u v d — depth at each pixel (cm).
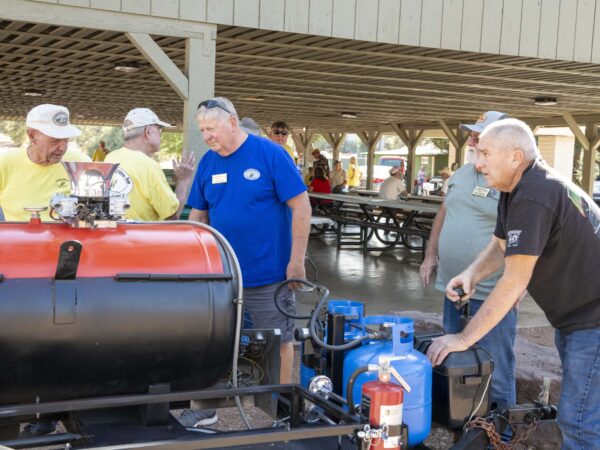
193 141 616
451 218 383
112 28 584
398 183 1480
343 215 1430
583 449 288
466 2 741
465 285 309
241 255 366
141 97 1563
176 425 240
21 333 207
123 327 219
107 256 228
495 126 281
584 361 284
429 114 1838
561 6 790
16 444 218
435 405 274
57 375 214
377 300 775
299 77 1141
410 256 1141
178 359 229
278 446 252
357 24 689
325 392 254
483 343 348
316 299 752
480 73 1034
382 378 233
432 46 730
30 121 320
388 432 225
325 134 2639
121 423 242
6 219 334
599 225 281
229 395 242
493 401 350
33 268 217
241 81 1210
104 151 1697
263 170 363
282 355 375
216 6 618
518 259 268
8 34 786
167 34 605
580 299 282
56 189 339
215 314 232
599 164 3250
